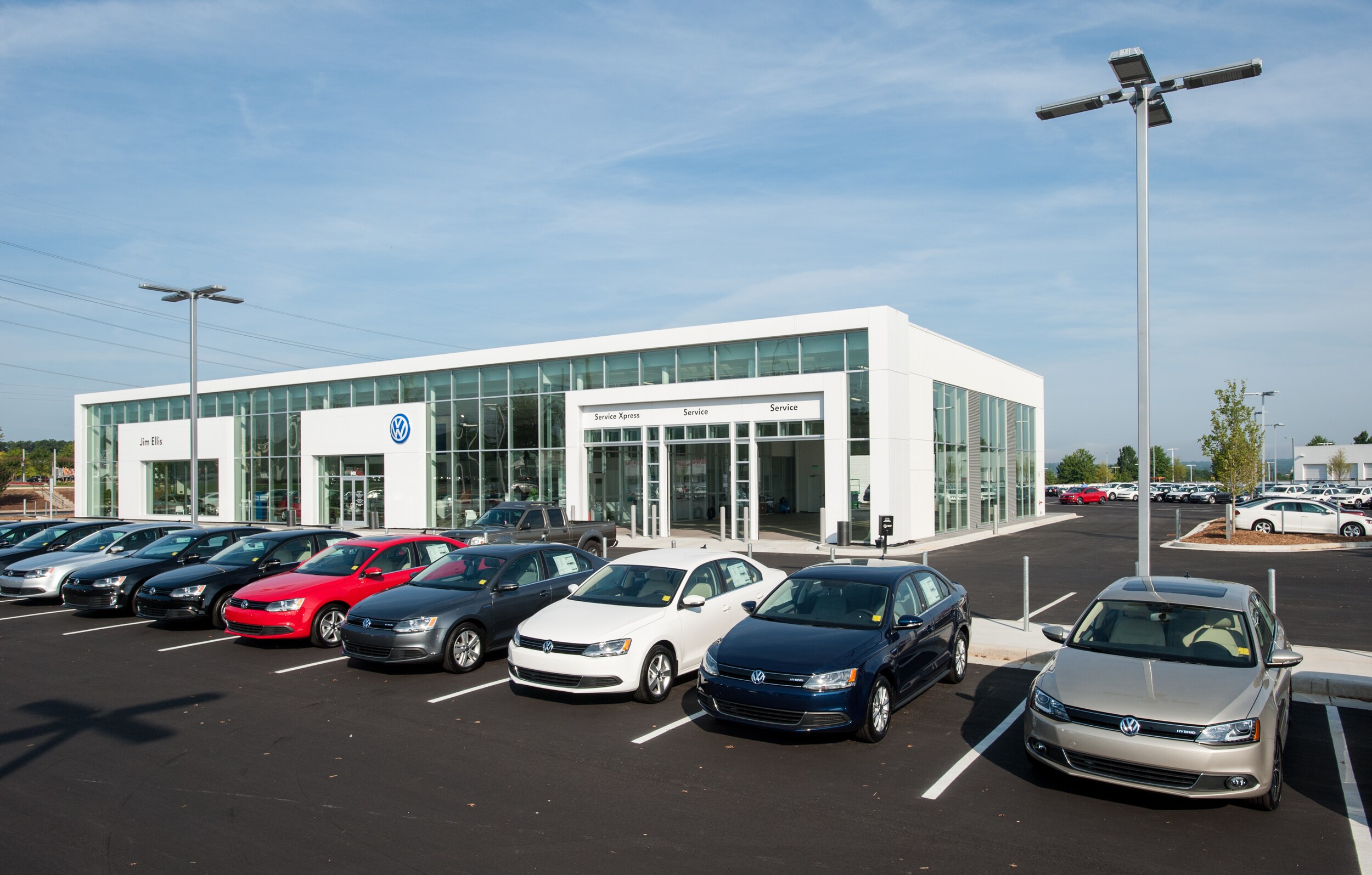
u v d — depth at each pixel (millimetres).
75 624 14609
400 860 5336
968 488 31625
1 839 5684
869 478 25047
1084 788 6527
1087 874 5109
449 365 33469
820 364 26078
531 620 9516
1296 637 11680
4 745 7816
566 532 22297
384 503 35250
